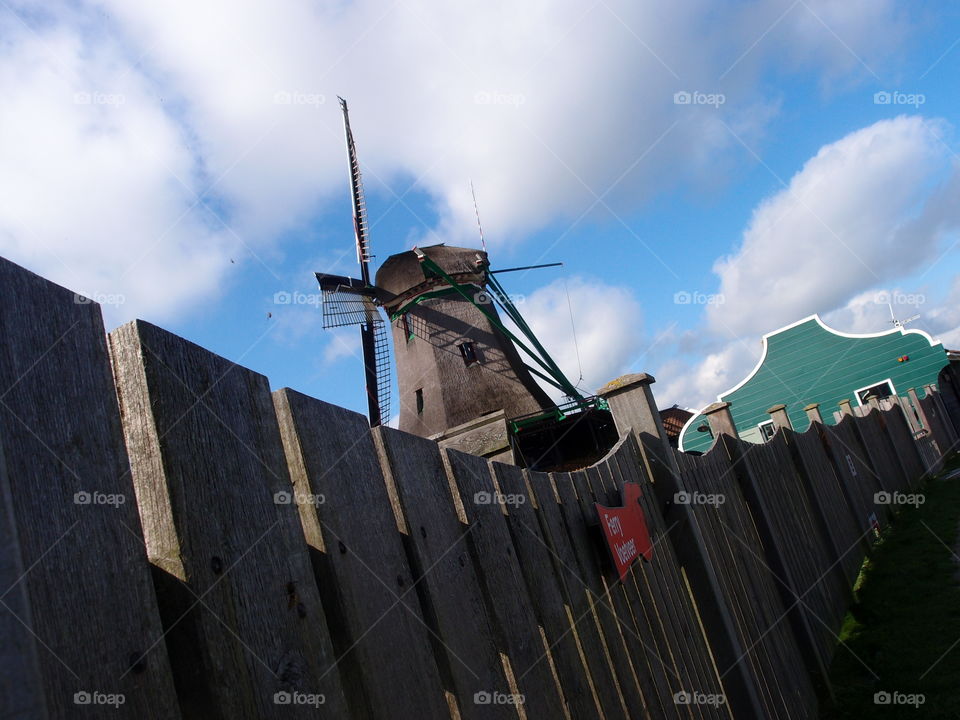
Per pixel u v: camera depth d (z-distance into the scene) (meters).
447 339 22.30
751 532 5.99
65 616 1.00
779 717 4.68
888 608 7.13
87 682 1.00
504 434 8.76
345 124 25.44
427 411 21.72
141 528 1.21
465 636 2.06
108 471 1.17
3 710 0.87
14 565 0.94
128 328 1.33
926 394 20.42
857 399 24.45
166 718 1.11
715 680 4.38
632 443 4.60
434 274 22.73
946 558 8.31
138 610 1.13
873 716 4.95
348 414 1.96
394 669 1.68
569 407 20.25
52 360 1.14
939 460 18.23
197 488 1.32
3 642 0.90
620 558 3.46
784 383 25.77
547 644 2.61
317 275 21.59
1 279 1.09
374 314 23.30
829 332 25.30
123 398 1.32
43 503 1.03
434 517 2.16
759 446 7.00
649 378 4.86
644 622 3.69
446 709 1.84
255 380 1.63
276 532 1.49
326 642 1.50
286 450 1.65
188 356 1.43
